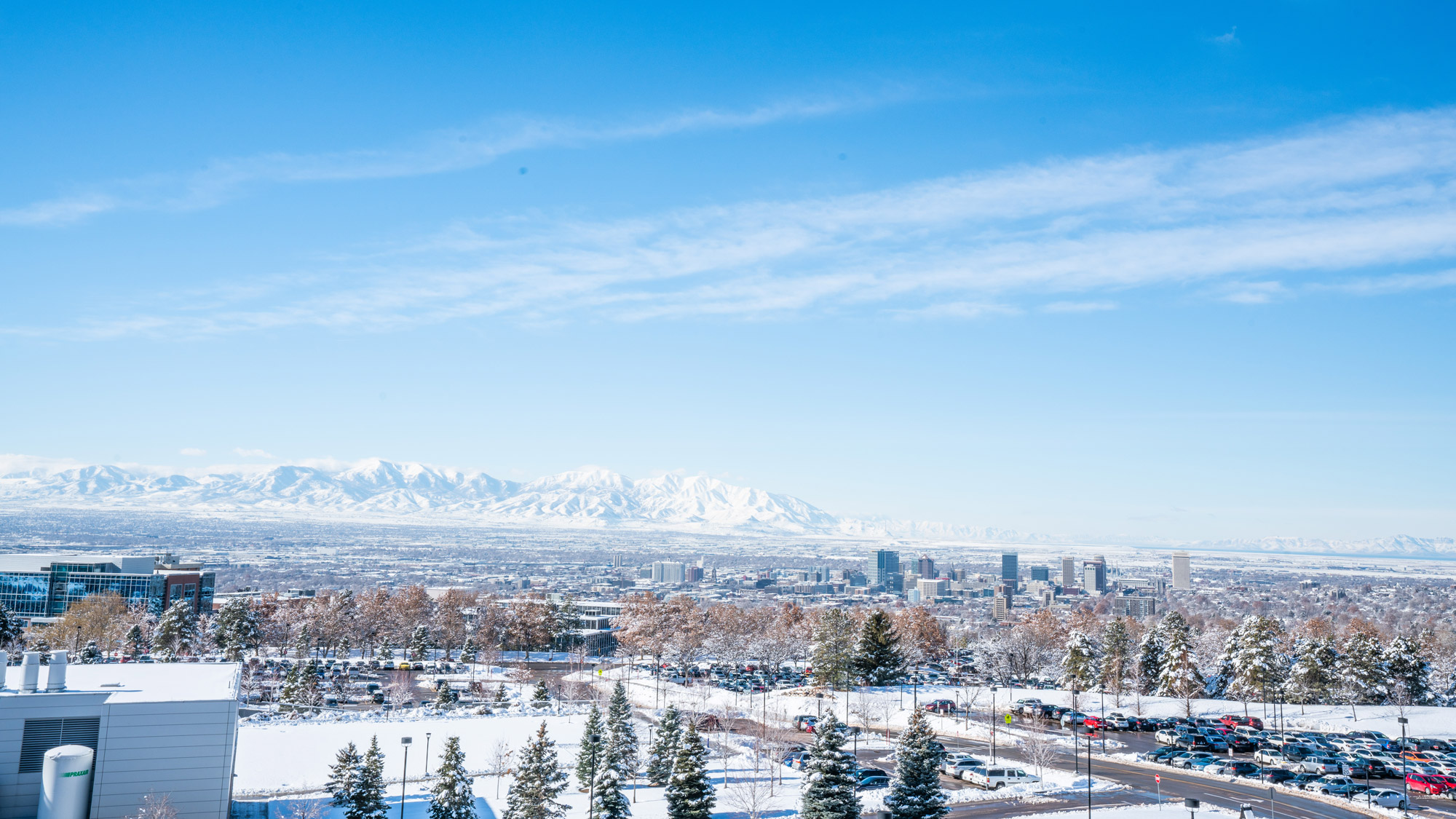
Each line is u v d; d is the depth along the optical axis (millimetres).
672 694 162750
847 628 171625
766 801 92688
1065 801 90250
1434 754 109875
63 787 73688
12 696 75938
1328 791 92875
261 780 99000
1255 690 143875
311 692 145625
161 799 76625
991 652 197250
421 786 98938
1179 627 158500
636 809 89438
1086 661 159000
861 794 94625
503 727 129625
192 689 85000
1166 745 117312
